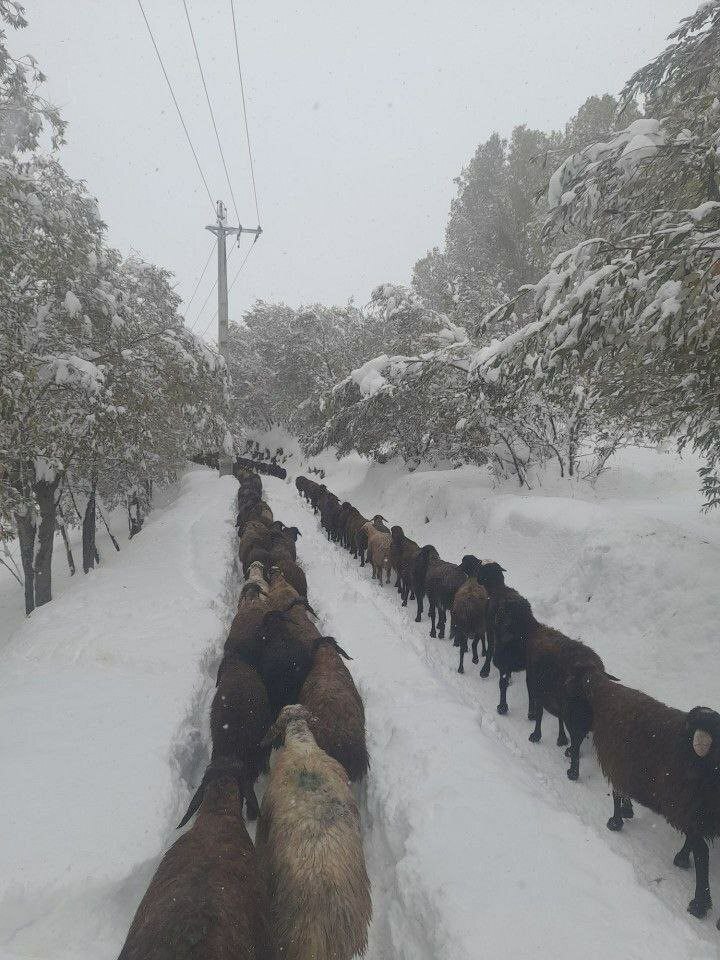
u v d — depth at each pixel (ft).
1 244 28.63
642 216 21.90
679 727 11.01
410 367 46.75
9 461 28.45
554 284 18.52
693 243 14.85
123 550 44.01
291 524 54.90
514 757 15.15
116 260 47.37
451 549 38.47
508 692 19.85
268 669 16.84
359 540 40.04
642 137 19.80
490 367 21.25
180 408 46.78
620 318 17.28
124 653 19.62
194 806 10.70
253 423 164.55
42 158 36.78
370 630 23.52
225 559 35.86
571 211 22.63
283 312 147.23
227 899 8.01
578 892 9.34
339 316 123.65
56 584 61.41
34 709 15.67
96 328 40.47
